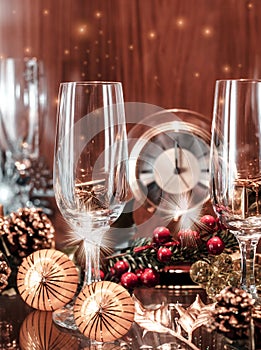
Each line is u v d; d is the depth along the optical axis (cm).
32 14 196
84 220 78
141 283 84
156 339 75
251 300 70
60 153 77
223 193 77
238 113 75
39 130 195
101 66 184
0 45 204
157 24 172
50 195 195
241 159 76
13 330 78
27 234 89
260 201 77
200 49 168
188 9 168
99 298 73
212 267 83
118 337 73
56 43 192
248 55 164
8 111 194
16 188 195
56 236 192
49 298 80
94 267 80
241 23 164
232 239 87
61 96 77
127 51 178
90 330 72
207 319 74
